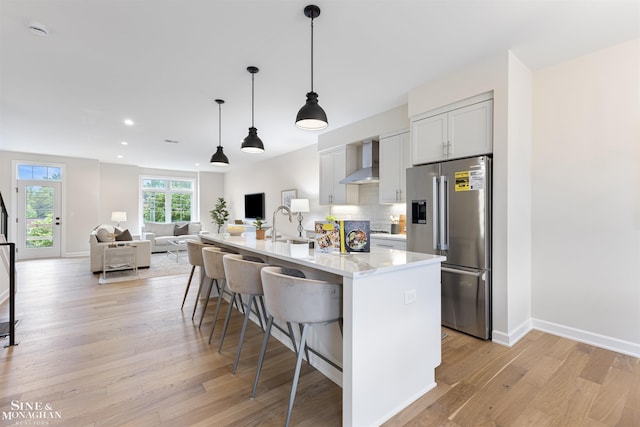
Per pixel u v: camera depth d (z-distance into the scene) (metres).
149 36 2.31
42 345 2.47
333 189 5.00
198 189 9.66
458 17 2.10
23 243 6.82
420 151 3.23
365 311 1.54
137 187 8.49
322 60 2.69
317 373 2.08
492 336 2.62
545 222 2.79
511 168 2.57
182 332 2.77
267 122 4.50
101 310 3.37
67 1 1.91
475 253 2.68
